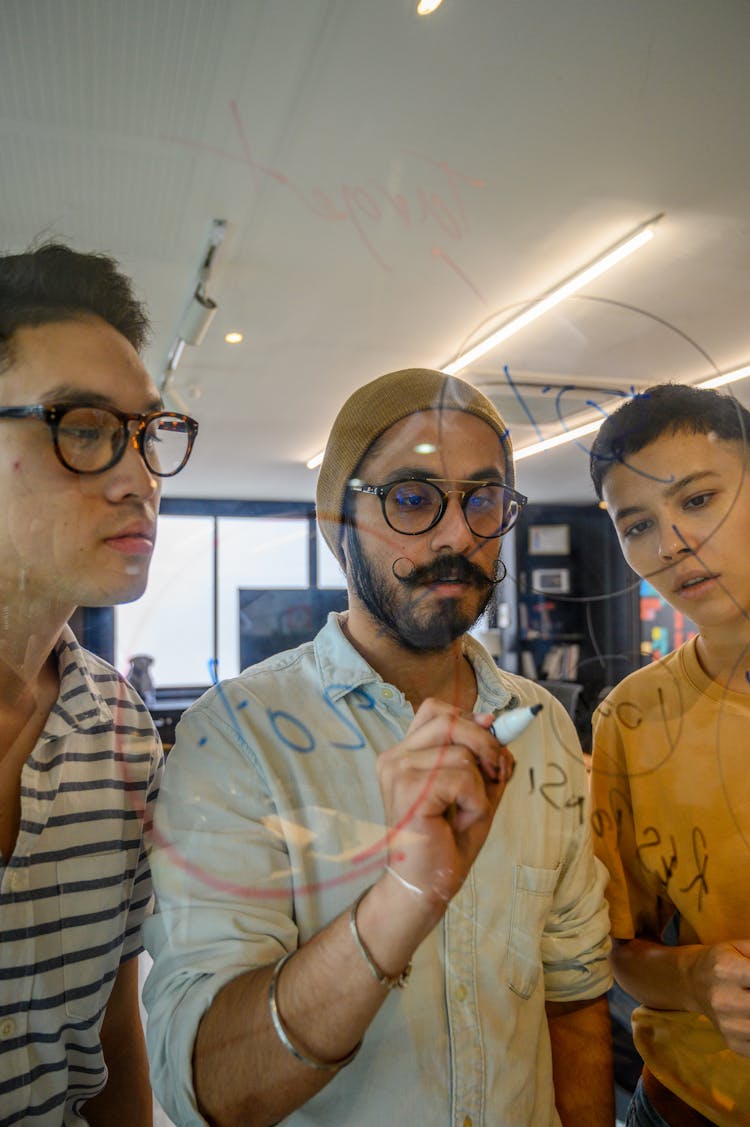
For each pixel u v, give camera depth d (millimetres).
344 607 494
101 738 505
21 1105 455
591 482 482
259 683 465
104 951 498
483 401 447
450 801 365
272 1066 363
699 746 481
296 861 437
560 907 515
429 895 352
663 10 420
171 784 451
